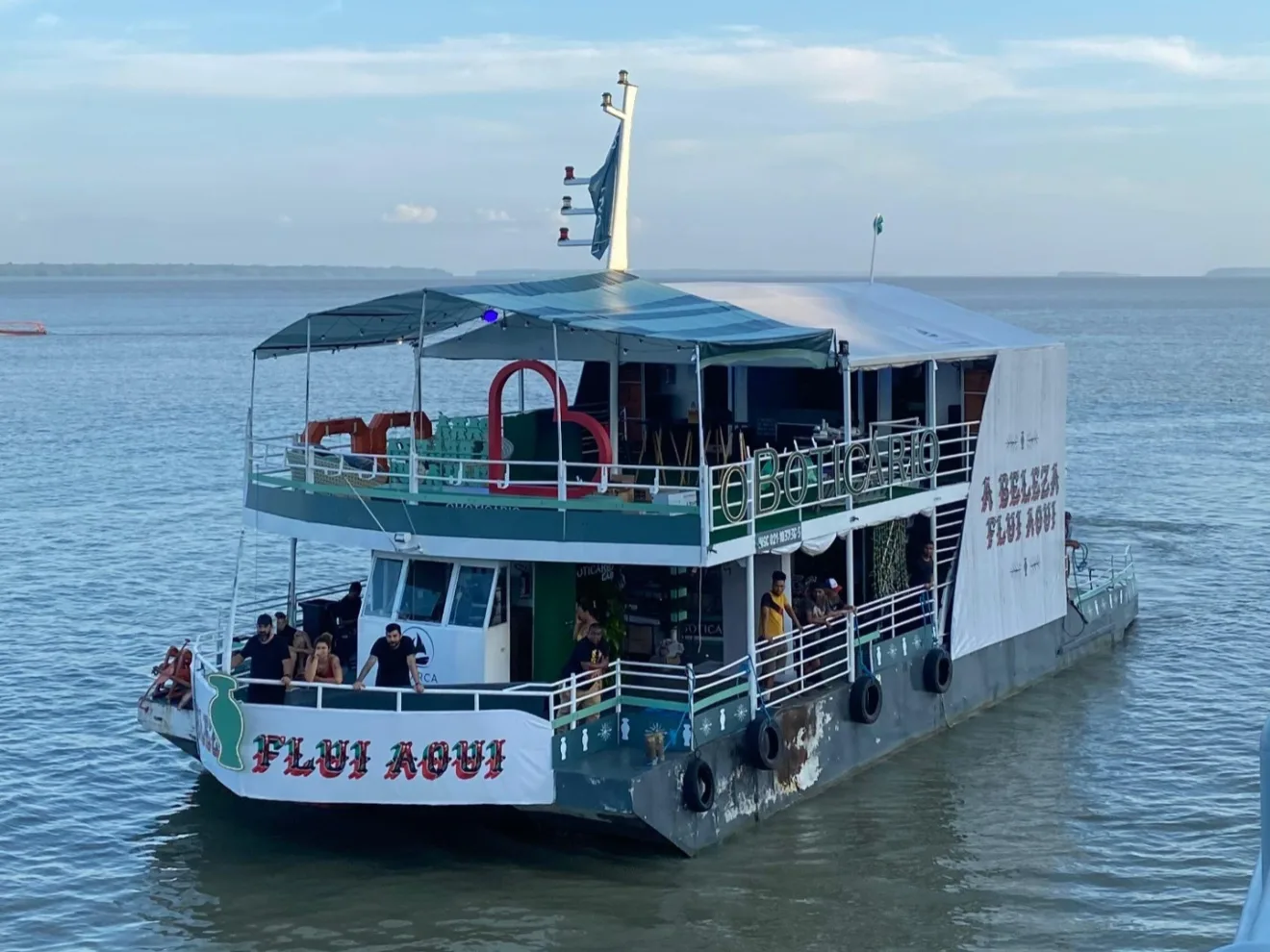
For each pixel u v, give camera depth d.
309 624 26.53
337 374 140.62
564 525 22.70
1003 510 31.02
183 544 50.66
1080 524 53.91
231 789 22.08
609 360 26.28
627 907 21.44
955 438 30.34
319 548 49.91
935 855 23.38
